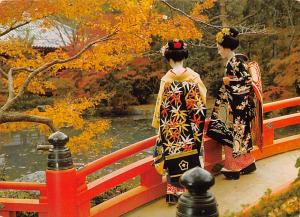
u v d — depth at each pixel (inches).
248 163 228.7
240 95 216.2
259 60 888.3
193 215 94.0
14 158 669.3
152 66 906.1
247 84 216.8
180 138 193.0
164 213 196.5
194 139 193.5
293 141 269.1
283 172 232.4
